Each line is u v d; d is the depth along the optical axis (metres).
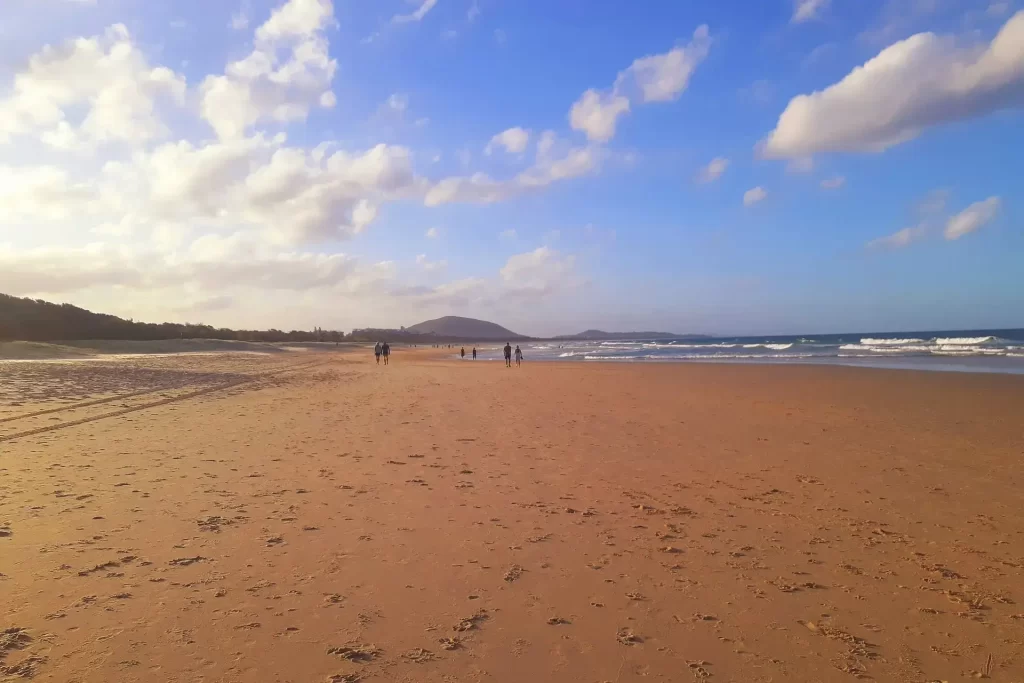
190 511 6.07
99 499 6.41
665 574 4.73
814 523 6.03
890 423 12.63
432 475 7.81
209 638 3.58
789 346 73.38
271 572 4.60
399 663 3.38
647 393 19.47
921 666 3.48
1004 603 4.30
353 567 4.73
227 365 35.38
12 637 3.53
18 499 6.35
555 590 4.40
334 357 62.00
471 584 4.47
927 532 5.79
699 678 3.31
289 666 3.30
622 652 3.57
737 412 14.50
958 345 60.91
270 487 7.07
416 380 26.23
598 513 6.29
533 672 3.32
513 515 6.16
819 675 3.37
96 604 3.98
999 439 10.70
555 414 14.16
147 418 12.54
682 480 7.73
